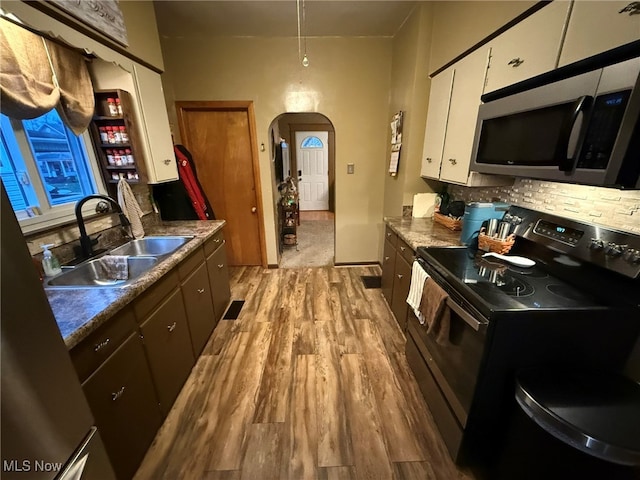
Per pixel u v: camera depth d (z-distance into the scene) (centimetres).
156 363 146
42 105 133
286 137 626
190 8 228
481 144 154
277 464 134
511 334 105
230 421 156
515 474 110
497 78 154
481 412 117
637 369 109
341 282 325
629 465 83
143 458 135
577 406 94
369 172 338
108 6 164
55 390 64
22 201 145
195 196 288
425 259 168
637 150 81
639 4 84
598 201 121
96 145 191
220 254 253
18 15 116
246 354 209
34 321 59
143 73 201
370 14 245
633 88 77
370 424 153
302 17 246
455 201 237
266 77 299
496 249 160
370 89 308
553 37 117
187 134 322
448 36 209
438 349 147
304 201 691
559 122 103
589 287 120
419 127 259
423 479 127
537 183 157
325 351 210
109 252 177
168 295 161
